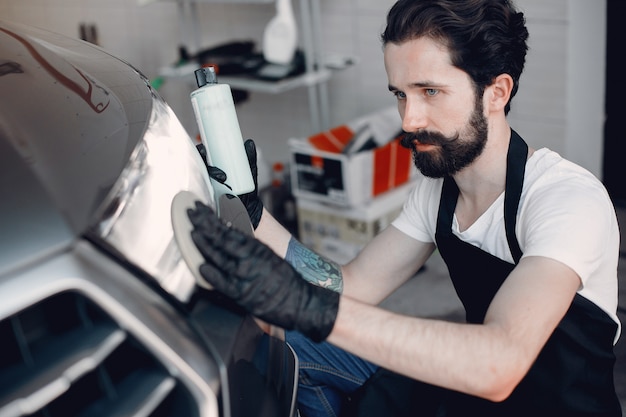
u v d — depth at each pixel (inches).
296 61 118.9
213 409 33.5
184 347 33.4
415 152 48.8
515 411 50.1
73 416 32.6
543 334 41.2
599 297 47.3
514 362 39.7
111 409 32.4
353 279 57.9
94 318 32.8
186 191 38.5
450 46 44.3
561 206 45.4
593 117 114.5
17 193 33.6
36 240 31.7
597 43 109.9
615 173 119.5
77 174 35.0
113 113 40.1
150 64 159.8
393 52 45.8
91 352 31.4
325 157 103.3
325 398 57.9
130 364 34.3
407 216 57.4
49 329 32.4
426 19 44.2
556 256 43.4
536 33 108.3
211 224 36.3
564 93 108.7
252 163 55.8
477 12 44.2
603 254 45.7
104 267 32.6
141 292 33.3
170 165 38.9
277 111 142.9
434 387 54.0
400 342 39.3
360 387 56.4
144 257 34.3
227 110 50.8
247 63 119.3
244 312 38.7
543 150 48.9
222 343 35.5
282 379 42.6
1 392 30.1
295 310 37.7
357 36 125.9
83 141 37.1
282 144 145.6
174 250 35.8
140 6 154.8
